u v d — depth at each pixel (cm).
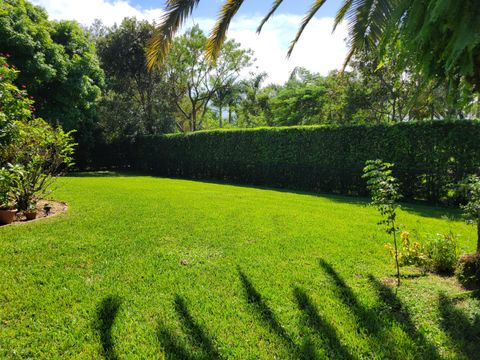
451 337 229
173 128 2048
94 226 493
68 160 670
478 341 226
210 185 1163
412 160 895
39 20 1328
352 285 312
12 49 1112
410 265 361
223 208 668
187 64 2320
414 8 247
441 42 247
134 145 1784
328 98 1792
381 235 485
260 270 343
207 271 338
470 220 331
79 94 1344
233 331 234
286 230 504
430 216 675
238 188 1095
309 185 1127
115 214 576
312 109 2086
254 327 239
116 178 1306
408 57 269
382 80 1365
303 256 388
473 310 263
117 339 222
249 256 385
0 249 382
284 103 2284
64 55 1335
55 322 239
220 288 300
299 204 766
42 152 601
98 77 1524
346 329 239
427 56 261
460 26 208
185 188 1019
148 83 1952
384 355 210
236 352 211
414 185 895
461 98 264
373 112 1570
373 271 347
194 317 251
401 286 310
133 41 1773
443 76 277
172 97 2298
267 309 264
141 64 1825
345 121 1614
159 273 329
